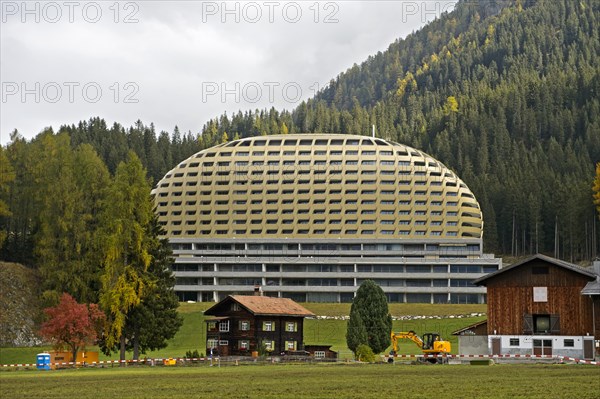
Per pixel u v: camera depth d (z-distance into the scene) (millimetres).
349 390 68750
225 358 122125
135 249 124750
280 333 135125
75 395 66500
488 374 85625
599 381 75000
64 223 156500
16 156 197875
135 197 126125
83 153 172750
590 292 114438
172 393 67250
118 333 121125
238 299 134500
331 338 177625
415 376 83625
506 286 121625
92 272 149000
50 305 150000
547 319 119812
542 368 96438
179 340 174500
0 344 147750
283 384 74562
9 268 169125
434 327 183750
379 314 133750
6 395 66938
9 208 192000
